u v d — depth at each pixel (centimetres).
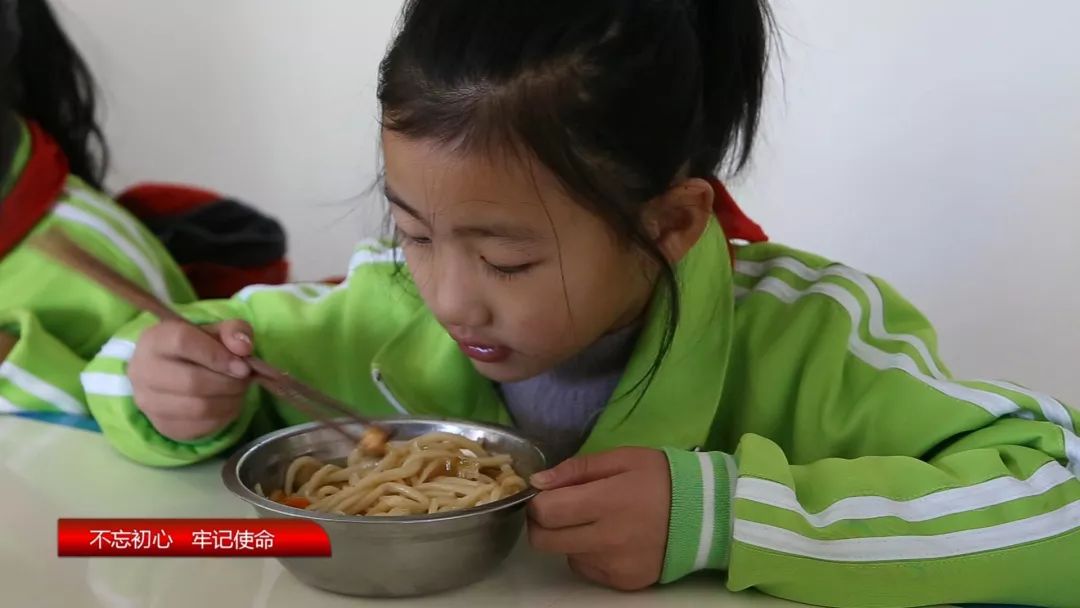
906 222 142
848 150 142
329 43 157
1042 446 72
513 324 68
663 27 70
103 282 70
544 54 65
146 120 163
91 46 160
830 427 79
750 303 88
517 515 62
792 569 61
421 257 69
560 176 64
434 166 65
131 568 63
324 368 94
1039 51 132
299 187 163
